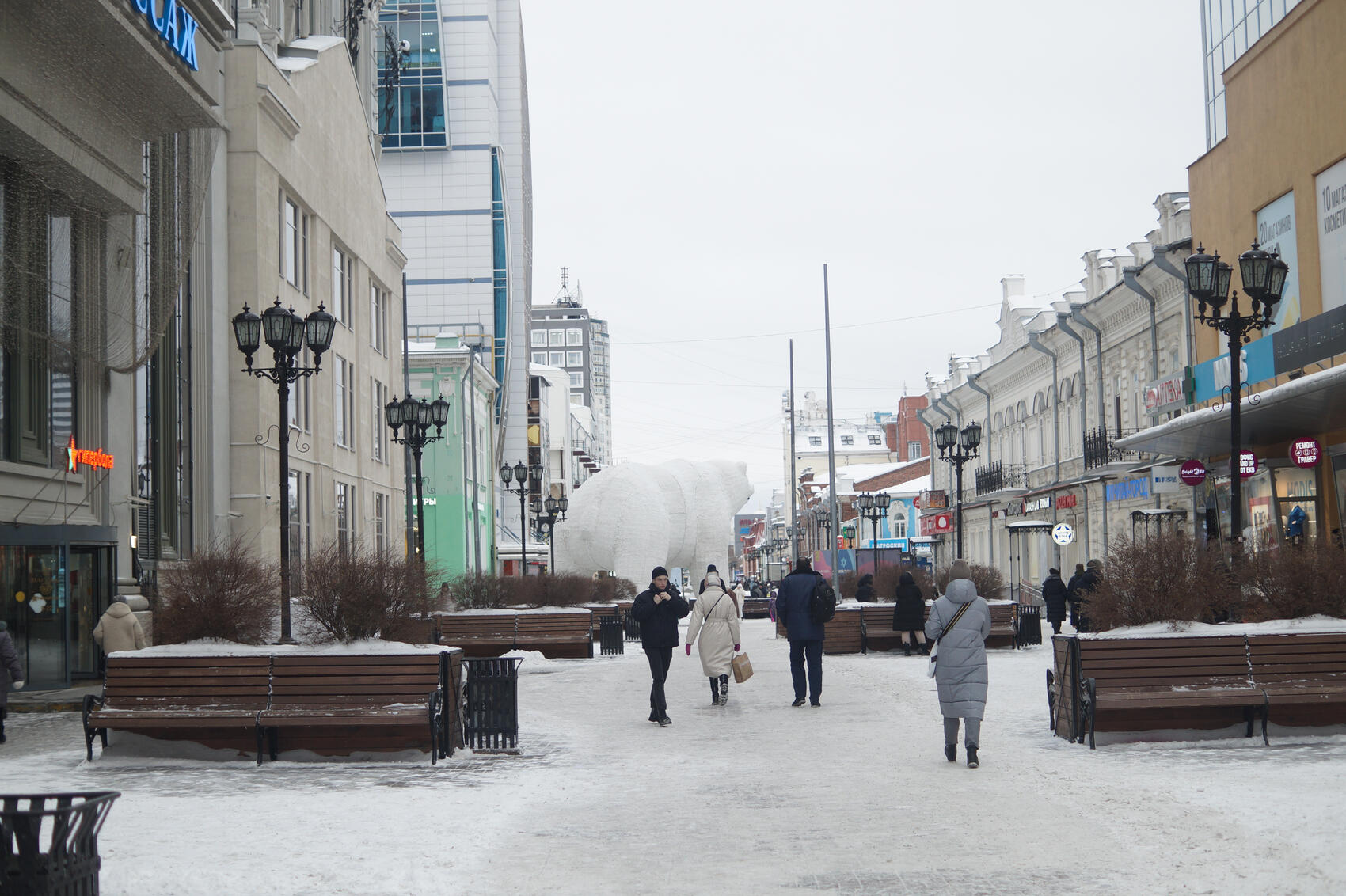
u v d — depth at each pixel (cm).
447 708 1309
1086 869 764
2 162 2059
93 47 2069
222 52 3092
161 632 1595
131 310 2469
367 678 1286
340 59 4278
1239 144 3088
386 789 1102
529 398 10494
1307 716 1341
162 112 2389
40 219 2125
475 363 6838
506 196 10412
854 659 2819
